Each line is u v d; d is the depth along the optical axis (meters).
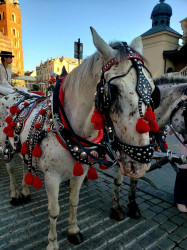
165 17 13.90
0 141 2.48
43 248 1.87
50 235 1.77
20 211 2.44
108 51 1.08
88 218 2.33
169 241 2.02
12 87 3.27
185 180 2.43
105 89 1.00
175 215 2.43
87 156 1.50
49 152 1.52
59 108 1.53
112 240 2.00
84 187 3.15
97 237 2.03
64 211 2.47
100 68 1.17
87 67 1.29
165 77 2.38
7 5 50.94
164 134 2.16
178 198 2.51
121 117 1.00
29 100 2.29
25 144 1.71
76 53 6.43
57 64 45.97
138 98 0.98
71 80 1.47
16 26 53.62
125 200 2.76
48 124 1.55
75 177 1.77
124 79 0.99
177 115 2.02
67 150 1.48
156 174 3.69
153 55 13.02
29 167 1.71
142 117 0.97
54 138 1.50
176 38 13.02
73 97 1.45
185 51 11.67
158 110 2.19
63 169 1.56
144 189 3.07
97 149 1.57
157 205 2.64
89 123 1.39
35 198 2.75
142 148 0.98
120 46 1.15
